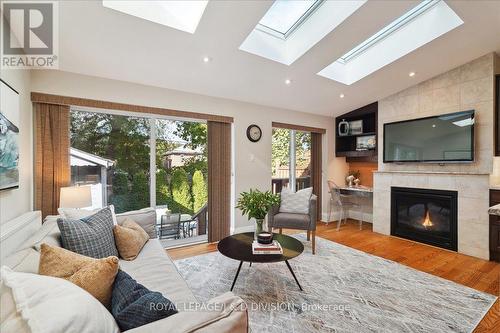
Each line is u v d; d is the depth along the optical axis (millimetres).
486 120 3203
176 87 3348
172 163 3586
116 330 776
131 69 2828
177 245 3578
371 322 1849
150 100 3238
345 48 2803
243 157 4059
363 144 4883
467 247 3242
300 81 3531
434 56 3156
